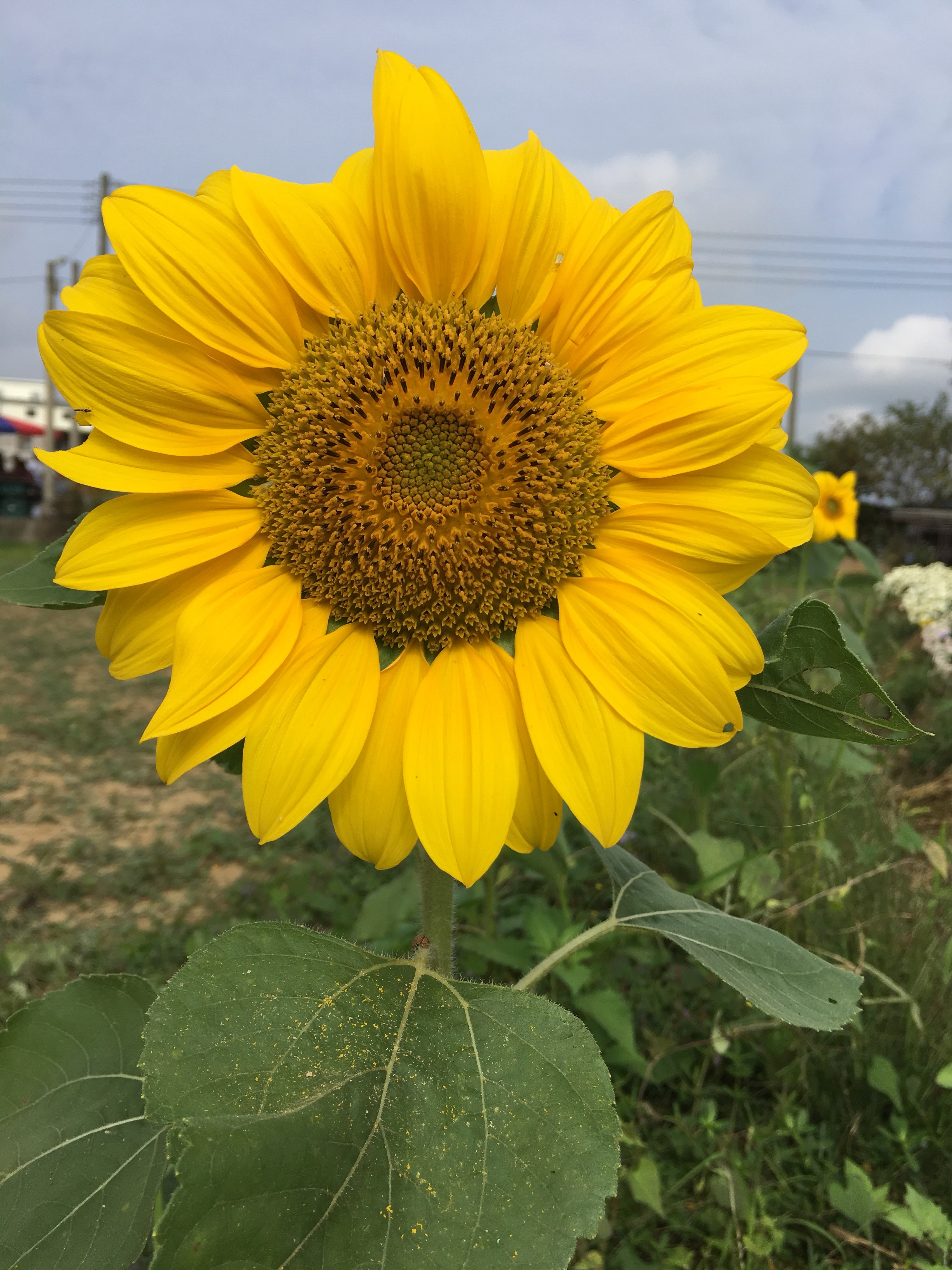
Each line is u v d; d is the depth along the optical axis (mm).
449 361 279
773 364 277
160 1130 271
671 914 305
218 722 260
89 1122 273
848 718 255
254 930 238
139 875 782
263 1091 211
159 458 268
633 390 283
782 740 543
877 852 521
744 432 267
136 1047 286
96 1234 253
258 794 257
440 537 273
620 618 266
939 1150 414
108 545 260
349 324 284
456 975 474
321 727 259
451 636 278
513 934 561
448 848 251
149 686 1643
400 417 278
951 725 907
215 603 263
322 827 842
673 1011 481
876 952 479
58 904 740
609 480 283
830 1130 428
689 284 288
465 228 281
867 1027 452
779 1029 439
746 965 284
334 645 270
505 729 262
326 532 272
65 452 259
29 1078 277
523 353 282
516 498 278
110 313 267
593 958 476
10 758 1168
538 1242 198
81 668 1820
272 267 276
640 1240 375
